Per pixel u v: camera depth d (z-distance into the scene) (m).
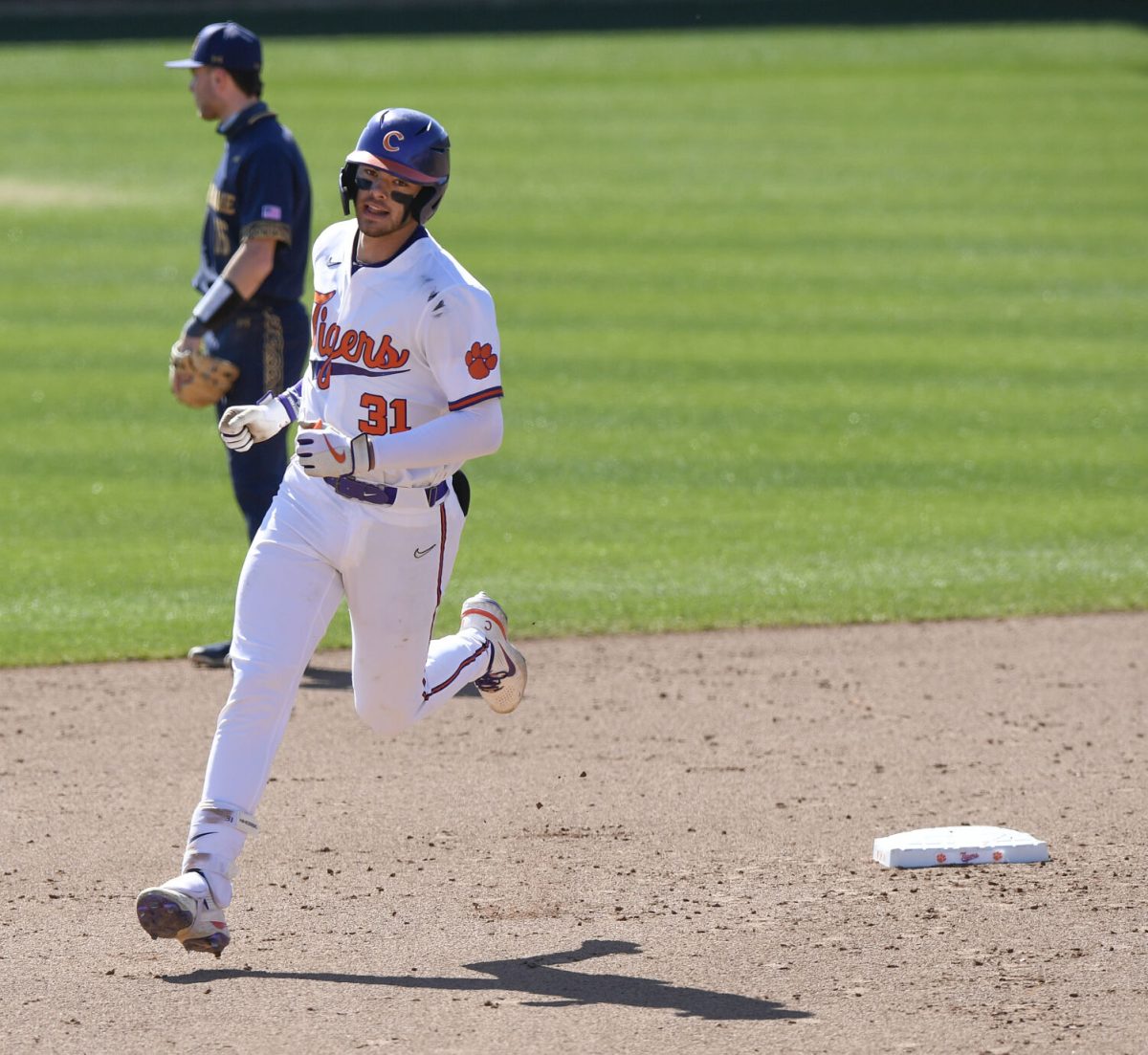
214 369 27.62
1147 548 36.03
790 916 18.16
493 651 19.80
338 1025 15.37
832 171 88.50
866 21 135.50
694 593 32.56
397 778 22.95
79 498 39.53
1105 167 89.38
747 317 60.72
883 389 50.97
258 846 20.36
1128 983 16.36
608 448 44.47
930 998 16.02
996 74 116.19
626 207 80.38
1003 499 40.00
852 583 33.31
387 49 126.19
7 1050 14.85
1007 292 64.81
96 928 17.81
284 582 17.23
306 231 28.42
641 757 23.88
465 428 16.64
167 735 24.75
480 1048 14.88
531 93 110.44
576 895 18.78
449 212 78.81
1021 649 29.33
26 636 29.59
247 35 27.70
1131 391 50.97
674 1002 15.91
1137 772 23.25
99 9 139.88
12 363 53.62
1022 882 19.19
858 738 24.70
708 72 117.81
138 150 93.25
